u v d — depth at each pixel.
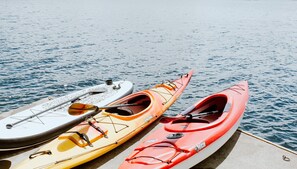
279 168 4.61
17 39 35.16
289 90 19.62
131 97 6.79
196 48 34.53
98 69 23.88
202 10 98.00
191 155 4.57
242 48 35.06
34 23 51.94
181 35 44.56
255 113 15.59
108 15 73.50
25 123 6.38
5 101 15.98
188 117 5.29
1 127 6.13
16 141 5.70
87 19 62.53
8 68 22.50
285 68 25.73
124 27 51.94
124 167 4.40
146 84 20.39
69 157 4.76
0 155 5.57
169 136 4.91
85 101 7.89
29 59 25.67
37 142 6.03
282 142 12.52
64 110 7.11
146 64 26.25
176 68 25.09
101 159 5.14
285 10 101.75
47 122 6.47
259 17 76.19
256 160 4.85
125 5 115.00
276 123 14.39
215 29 52.16
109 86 9.06
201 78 22.09
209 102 6.38
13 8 83.00
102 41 37.34
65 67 23.89
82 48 32.22
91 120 5.66
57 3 113.50
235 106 5.96
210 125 5.06
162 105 6.93
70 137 5.07
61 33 42.12
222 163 4.82
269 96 18.34
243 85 7.33
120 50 32.12
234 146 5.30
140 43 37.00
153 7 108.31
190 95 18.14
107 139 5.25
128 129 5.62
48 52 29.06
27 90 17.91
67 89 18.56
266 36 45.00
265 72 24.28
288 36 45.44
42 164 4.58
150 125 6.40
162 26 54.69
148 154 4.57
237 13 87.81
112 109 6.42
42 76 20.98
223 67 25.75
